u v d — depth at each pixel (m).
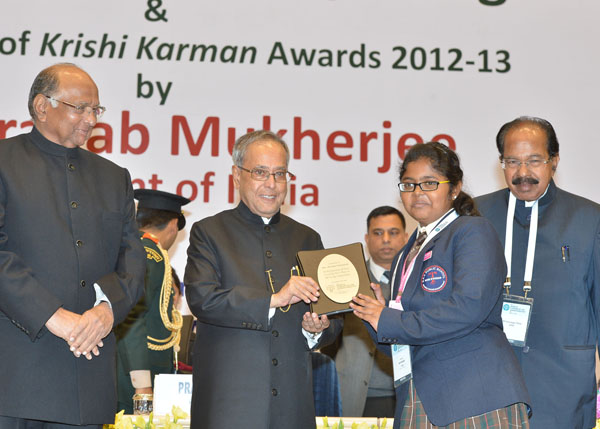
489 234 3.29
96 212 3.28
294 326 3.58
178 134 6.31
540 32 6.52
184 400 3.81
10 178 3.13
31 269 3.05
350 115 6.40
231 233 3.68
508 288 3.76
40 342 3.05
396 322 3.21
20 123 6.20
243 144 3.73
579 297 3.68
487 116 6.44
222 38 6.41
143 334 4.66
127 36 6.35
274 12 6.45
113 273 3.26
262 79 6.39
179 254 6.23
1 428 2.95
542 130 3.77
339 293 3.41
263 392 3.42
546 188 3.83
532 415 3.62
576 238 3.71
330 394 4.79
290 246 3.73
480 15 6.52
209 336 3.55
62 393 3.04
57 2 6.32
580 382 3.62
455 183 3.46
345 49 6.45
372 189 6.35
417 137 6.40
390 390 5.36
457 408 3.08
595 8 6.55
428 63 6.47
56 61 6.27
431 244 3.36
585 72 6.49
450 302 3.15
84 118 3.25
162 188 6.26
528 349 3.66
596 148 6.41
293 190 6.31
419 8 6.50
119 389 4.69
